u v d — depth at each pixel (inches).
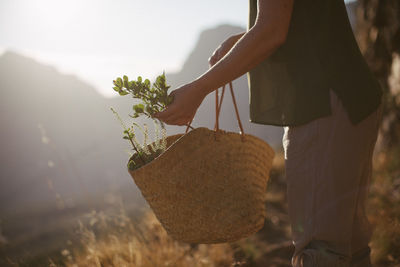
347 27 48.8
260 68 49.3
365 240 49.7
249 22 50.8
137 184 47.8
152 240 106.7
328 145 43.5
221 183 46.1
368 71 48.6
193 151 45.5
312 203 44.4
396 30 189.9
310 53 44.9
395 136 195.0
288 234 124.3
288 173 47.3
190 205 46.2
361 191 49.3
